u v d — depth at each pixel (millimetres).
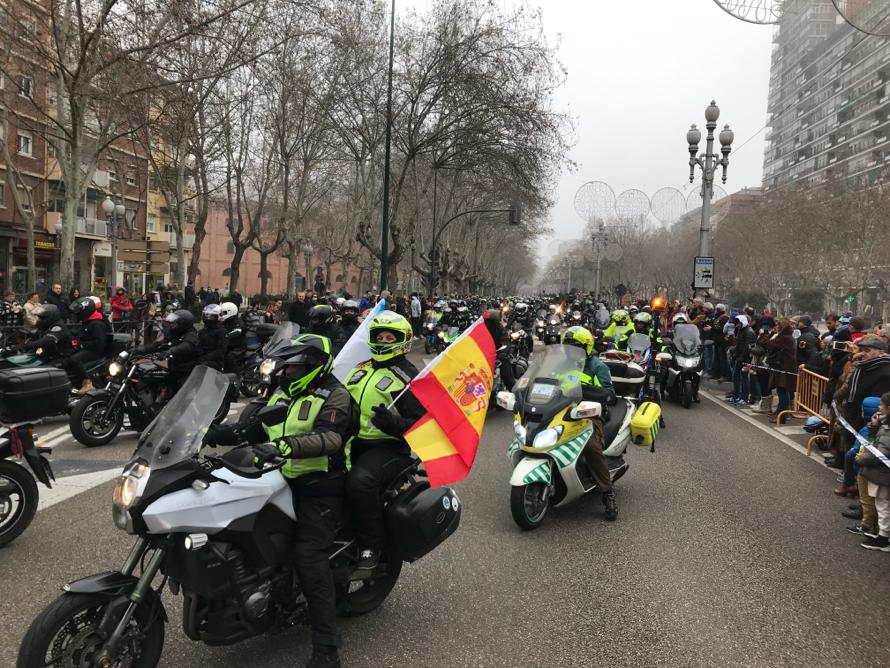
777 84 110375
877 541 5324
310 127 30078
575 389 5828
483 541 5258
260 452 3018
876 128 78625
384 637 3725
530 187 31609
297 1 19516
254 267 77750
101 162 36969
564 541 5305
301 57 25984
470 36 28281
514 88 28938
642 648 3674
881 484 5246
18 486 4891
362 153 32625
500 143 29859
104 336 9383
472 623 3910
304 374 3383
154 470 2896
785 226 46656
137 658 2975
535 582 4508
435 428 3689
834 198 43656
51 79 20516
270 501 3188
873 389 6832
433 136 30094
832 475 7645
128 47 17141
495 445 8750
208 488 2969
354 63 28359
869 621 4051
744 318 12984
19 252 36625
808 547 5301
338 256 48375
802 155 100250
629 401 6855
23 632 3641
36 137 36000
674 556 5031
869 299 55469
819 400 9609
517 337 14758
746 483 7191
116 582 2871
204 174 27359
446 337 13359
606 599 4270
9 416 4762
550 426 5602
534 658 3545
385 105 30906
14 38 17406
